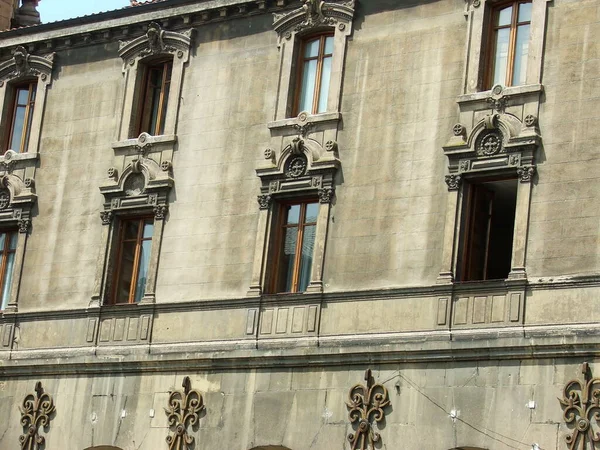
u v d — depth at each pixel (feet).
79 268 165.17
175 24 165.37
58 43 174.19
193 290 155.74
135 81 167.22
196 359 152.15
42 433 161.89
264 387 147.33
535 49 139.33
